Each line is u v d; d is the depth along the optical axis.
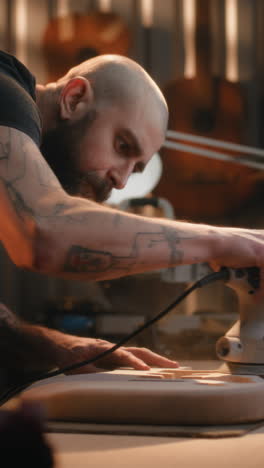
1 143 0.68
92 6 3.28
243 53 3.33
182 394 0.56
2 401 0.67
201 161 2.82
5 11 3.30
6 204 0.66
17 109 0.72
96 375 0.71
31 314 3.02
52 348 0.93
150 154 0.93
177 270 1.33
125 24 2.94
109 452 0.46
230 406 0.57
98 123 0.89
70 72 0.97
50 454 0.29
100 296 2.96
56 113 0.92
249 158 1.80
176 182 2.85
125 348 0.92
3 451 0.29
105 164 0.91
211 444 0.49
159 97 0.93
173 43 3.28
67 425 0.57
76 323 1.60
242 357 0.77
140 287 1.46
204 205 2.87
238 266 0.76
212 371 0.80
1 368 1.00
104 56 0.95
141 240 0.67
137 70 0.92
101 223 0.66
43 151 0.93
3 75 0.75
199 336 1.39
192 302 1.54
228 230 0.75
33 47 3.30
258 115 3.24
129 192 1.92
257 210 2.91
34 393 0.60
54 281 3.04
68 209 0.66
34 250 0.64
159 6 3.30
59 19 2.92
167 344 1.42
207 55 3.27
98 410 0.58
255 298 0.79
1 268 3.06
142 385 0.61
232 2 3.31
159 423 0.57
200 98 2.84
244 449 0.47
